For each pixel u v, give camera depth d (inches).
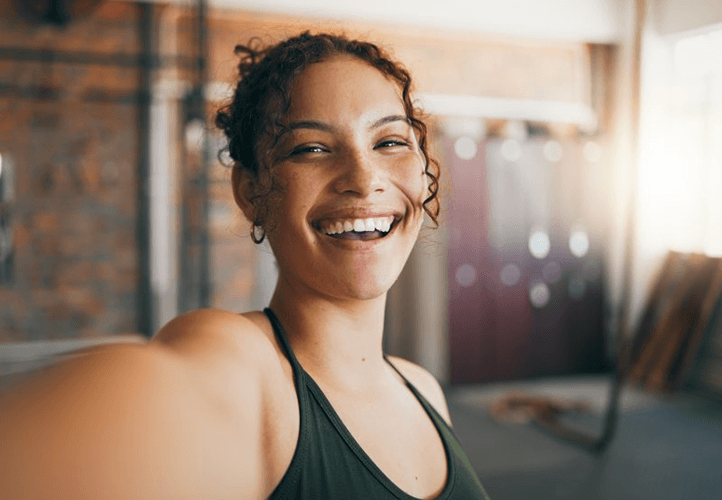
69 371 15.1
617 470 200.2
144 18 244.1
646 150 320.2
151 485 14.6
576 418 259.4
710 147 304.8
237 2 247.1
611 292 332.2
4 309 236.2
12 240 235.8
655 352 315.0
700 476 195.9
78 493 13.5
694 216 313.4
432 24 283.3
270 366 24.2
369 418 29.3
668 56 320.8
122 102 243.9
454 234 304.8
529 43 311.1
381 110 28.8
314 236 28.4
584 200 325.4
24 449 13.2
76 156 240.7
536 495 180.1
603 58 323.6
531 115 312.8
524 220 316.8
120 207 245.8
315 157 28.3
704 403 283.1
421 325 293.0
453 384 307.0
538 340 322.0
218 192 251.3
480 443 226.5
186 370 18.3
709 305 300.8
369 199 28.0
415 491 28.8
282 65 28.3
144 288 248.4
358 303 30.1
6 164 233.5
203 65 231.1
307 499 24.3
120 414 14.6
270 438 23.6
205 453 16.6
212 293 254.4
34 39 234.5
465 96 301.9
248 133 30.1
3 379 14.9
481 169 307.3
